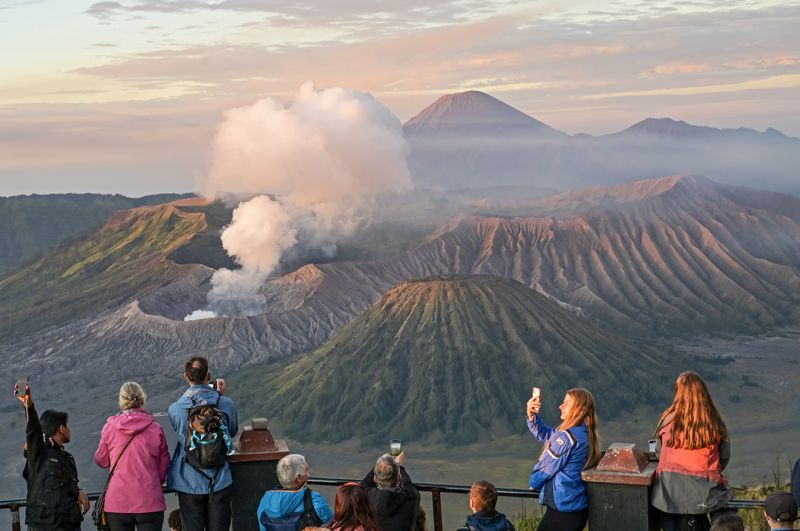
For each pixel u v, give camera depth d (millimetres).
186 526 13312
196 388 13367
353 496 11727
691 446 11945
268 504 12383
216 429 12945
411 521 12711
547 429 13336
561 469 12445
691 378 12062
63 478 12906
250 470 13688
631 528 12258
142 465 13023
